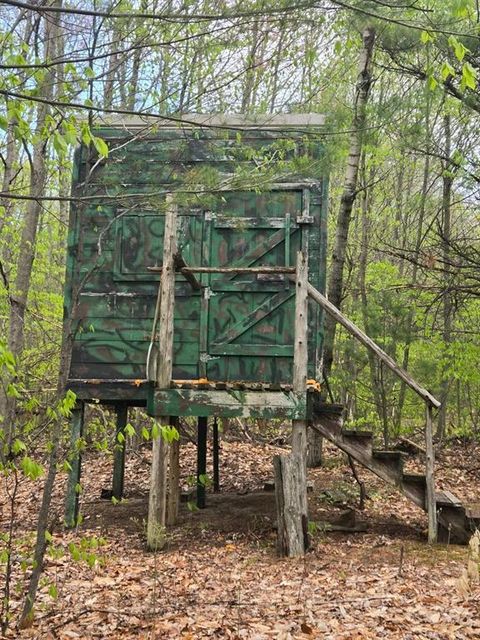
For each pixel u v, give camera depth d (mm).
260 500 12305
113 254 10711
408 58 13438
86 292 10695
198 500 11953
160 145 10062
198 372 10445
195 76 6543
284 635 5543
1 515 11258
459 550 8914
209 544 9508
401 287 15016
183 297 10594
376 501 12086
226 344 10438
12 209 14430
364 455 9672
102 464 16359
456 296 14562
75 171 10289
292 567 8117
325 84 8930
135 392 10414
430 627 5809
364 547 9133
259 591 7141
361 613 6230
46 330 17828
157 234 10672
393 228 24969
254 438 19953
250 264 10523
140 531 10320
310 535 9125
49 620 6258
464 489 13789
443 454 17062
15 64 4848
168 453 10258
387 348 16031
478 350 14914
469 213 21281
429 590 7016
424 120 14562
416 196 21703
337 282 15000
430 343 15914
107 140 10180
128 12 5539
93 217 10750
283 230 10484
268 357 10406
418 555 8664
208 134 9914
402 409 18641
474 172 15109
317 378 10172
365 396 18078
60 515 11234
